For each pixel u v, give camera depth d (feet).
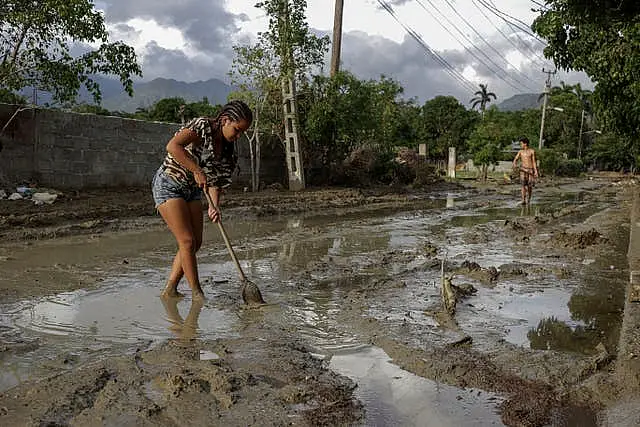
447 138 238.89
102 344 13.19
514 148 175.83
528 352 13.30
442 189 79.20
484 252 27.09
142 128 48.70
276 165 64.80
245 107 16.22
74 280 19.45
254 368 11.82
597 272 22.56
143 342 13.38
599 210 51.90
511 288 19.74
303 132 62.28
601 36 22.44
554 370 12.17
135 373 11.32
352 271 22.17
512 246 28.99
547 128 233.76
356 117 63.98
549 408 10.41
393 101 76.79
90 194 41.98
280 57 57.72
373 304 17.15
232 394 10.40
